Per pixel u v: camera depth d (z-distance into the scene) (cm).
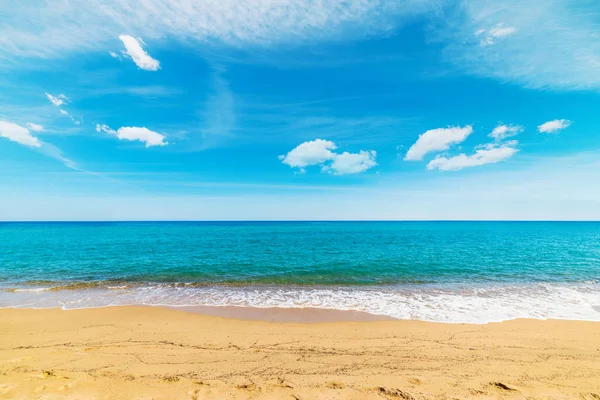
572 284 1430
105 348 672
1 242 3441
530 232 6159
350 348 687
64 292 1286
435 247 3053
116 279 1544
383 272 1731
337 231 6494
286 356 639
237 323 880
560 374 555
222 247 3042
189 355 639
